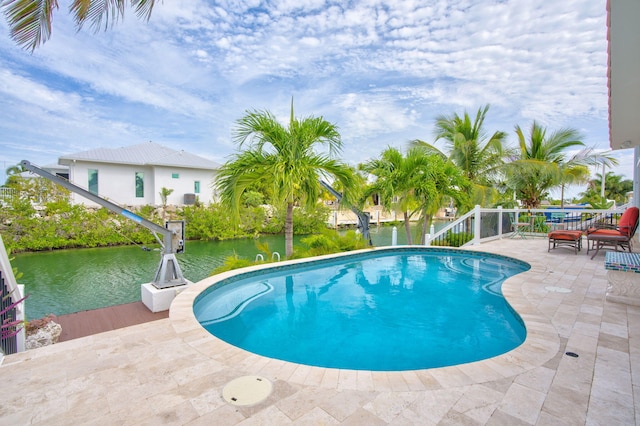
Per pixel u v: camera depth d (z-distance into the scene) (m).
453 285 6.22
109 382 2.30
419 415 1.92
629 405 1.99
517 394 2.13
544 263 6.55
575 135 13.24
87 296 8.70
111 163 19.34
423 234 10.92
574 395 2.10
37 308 7.77
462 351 3.63
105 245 16.77
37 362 2.59
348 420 1.89
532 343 2.87
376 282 6.48
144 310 4.84
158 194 20.38
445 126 14.39
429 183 10.00
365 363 3.45
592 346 2.80
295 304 5.23
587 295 4.35
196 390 2.20
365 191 10.81
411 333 4.12
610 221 9.91
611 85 3.24
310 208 8.66
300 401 2.07
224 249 16.52
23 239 14.71
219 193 7.64
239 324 4.46
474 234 9.66
